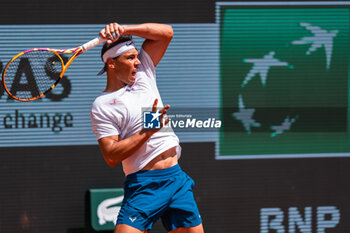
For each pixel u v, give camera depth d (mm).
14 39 18875
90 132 19469
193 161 19984
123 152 11359
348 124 20734
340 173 20750
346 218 20719
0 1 18734
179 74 19766
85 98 19375
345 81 20578
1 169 19109
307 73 20391
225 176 20172
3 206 19172
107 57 11680
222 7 19812
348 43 20469
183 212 12258
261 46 20125
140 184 11852
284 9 20125
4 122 18922
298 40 20281
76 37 19219
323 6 20266
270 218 20422
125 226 11781
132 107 11664
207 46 19828
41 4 18969
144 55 12352
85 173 19500
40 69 17156
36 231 19375
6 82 18516
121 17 19375
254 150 20297
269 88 20250
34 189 19312
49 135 19281
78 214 19562
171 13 19594
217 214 20172
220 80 19969
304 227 20578
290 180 20500
